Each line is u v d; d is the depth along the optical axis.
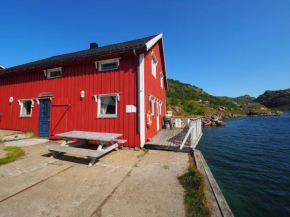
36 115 8.03
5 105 9.17
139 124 5.82
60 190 2.82
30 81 8.41
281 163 8.55
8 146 5.87
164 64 11.82
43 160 4.47
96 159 4.62
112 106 6.44
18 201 2.46
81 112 6.87
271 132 19.59
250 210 4.57
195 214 2.12
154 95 8.61
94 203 2.42
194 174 3.32
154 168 3.93
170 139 6.84
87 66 6.94
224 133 19.39
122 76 6.23
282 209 4.60
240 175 6.98
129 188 2.91
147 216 2.14
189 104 44.19
